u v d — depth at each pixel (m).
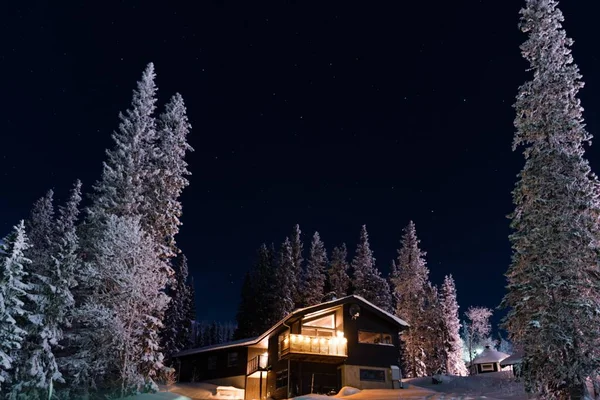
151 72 39.81
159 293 32.47
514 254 21.75
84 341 29.16
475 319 69.88
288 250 60.72
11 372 26.38
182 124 39.03
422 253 60.12
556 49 22.16
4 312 24.75
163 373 31.81
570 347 19.14
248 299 60.66
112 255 30.69
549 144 21.62
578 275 19.64
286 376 36.94
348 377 34.16
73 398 28.27
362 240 63.75
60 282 27.77
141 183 36.16
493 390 29.03
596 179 20.69
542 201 20.64
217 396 37.81
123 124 37.03
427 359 54.84
